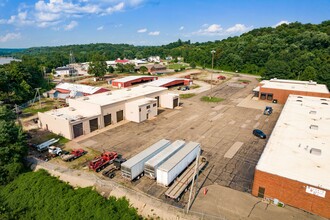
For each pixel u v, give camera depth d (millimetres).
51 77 129125
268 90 69875
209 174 31406
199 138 43344
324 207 23484
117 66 143500
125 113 54125
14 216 27781
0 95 70375
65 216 26062
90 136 44781
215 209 24812
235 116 56281
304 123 40062
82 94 76938
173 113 58969
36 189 29922
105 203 26453
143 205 25703
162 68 142625
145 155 31953
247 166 33500
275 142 32781
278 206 25375
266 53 137375
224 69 151750
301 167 26594
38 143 41531
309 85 74312
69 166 33969
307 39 132375
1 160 33344
